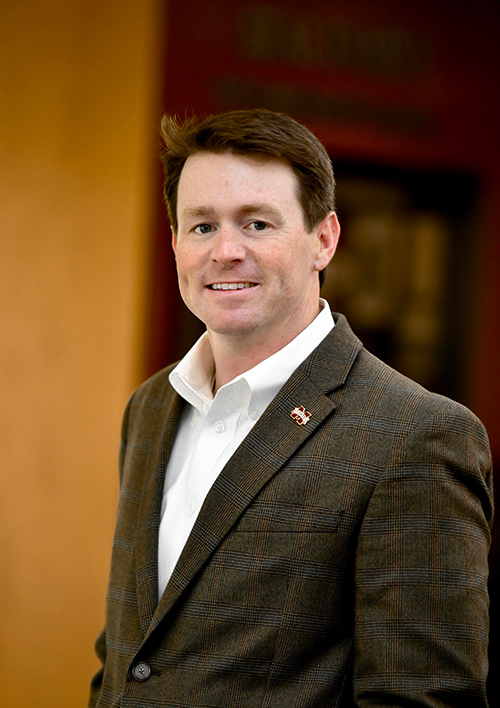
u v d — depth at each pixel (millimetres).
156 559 2939
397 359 10094
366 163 9516
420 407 2670
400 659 2465
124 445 3605
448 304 10195
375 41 9102
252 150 2752
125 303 6953
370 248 9883
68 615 6852
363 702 2502
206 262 2830
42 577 6883
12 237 6867
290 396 2846
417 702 2408
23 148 6840
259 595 2611
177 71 8453
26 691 6844
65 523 6910
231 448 2906
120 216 6922
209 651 2635
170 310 8641
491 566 8039
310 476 2674
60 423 6930
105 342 6949
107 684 2996
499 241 9977
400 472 2574
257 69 8711
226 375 3090
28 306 6906
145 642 2701
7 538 6910
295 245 2824
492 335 10133
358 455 2654
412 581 2504
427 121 9406
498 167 9750
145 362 8039
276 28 8750
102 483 6914
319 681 2562
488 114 9625
